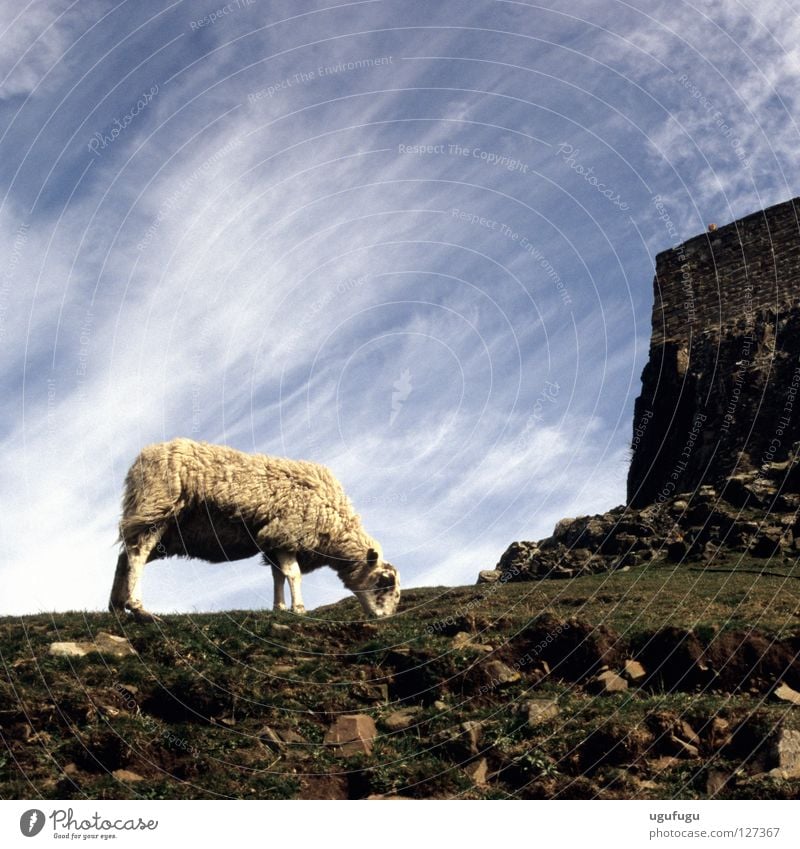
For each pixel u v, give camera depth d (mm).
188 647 13477
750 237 34000
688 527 26516
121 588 14789
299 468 16625
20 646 13344
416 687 13328
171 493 15109
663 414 33500
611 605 17766
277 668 13422
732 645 14055
